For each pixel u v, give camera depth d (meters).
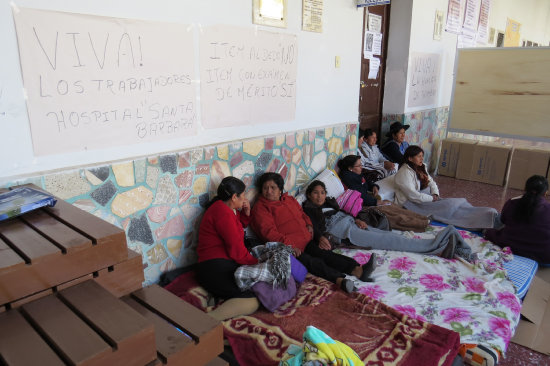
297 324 2.17
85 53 2.04
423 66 5.73
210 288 2.45
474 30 7.37
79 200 2.11
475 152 5.65
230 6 2.71
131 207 2.36
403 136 5.00
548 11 12.16
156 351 1.13
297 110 3.50
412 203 4.07
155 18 2.30
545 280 3.00
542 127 5.21
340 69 3.90
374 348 2.00
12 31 1.78
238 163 2.98
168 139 2.51
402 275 2.82
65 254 1.18
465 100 5.68
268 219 2.92
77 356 0.95
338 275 2.69
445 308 2.41
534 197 3.16
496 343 2.09
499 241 3.36
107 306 1.14
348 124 4.12
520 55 5.16
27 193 1.59
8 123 1.84
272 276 2.36
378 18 5.11
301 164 3.61
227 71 2.79
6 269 1.06
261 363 1.94
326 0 3.53
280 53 3.18
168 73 2.42
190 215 2.71
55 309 1.12
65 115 2.02
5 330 1.05
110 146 2.23
